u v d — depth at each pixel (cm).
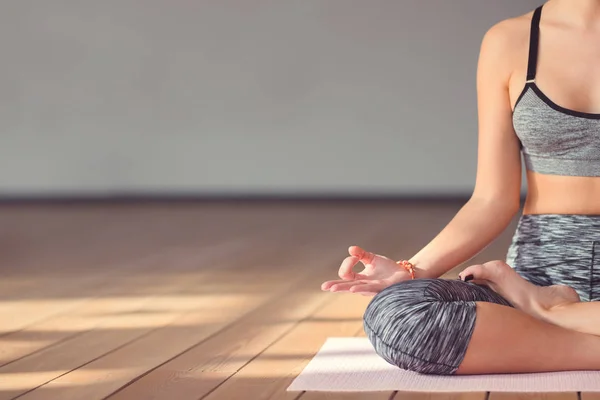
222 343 288
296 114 992
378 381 224
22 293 399
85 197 1014
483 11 945
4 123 1027
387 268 231
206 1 991
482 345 216
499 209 241
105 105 1016
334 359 254
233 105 1001
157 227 702
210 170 1011
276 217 781
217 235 642
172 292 397
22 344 292
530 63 239
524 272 239
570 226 236
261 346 281
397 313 218
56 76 1016
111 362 263
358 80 977
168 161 1016
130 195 1023
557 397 204
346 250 545
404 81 969
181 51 1001
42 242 608
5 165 1032
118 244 593
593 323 218
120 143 1020
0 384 238
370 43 970
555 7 247
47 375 248
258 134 1000
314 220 748
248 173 1005
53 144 1025
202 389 228
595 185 235
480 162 248
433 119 967
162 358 267
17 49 1016
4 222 753
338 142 987
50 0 1006
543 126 233
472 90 956
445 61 959
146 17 1001
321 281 423
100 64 1012
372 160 982
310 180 997
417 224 699
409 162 976
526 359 219
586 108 231
